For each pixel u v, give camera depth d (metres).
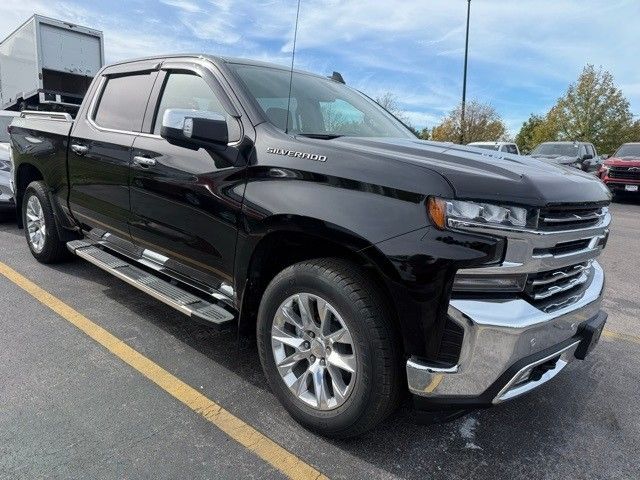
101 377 3.00
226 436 2.53
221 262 2.93
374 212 2.24
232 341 3.55
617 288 5.61
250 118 2.87
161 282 3.46
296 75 3.57
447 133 36.66
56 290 4.35
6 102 14.91
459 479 2.35
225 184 2.81
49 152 4.49
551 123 40.91
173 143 2.93
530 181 2.23
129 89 3.83
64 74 13.33
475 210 2.09
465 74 21.45
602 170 15.98
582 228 2.45
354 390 2.34
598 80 38.47
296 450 2.46
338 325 2.44
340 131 3.22
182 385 2.96
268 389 2.97
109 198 3.76
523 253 2.15
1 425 2.49
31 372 3.01
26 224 5.14
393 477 2.33
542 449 2.60
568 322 2.41
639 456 2.58
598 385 3.31
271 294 2.63
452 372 2.12
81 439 2.43
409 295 2.14
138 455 2.35
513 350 2.13
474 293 2.13
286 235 2.57
